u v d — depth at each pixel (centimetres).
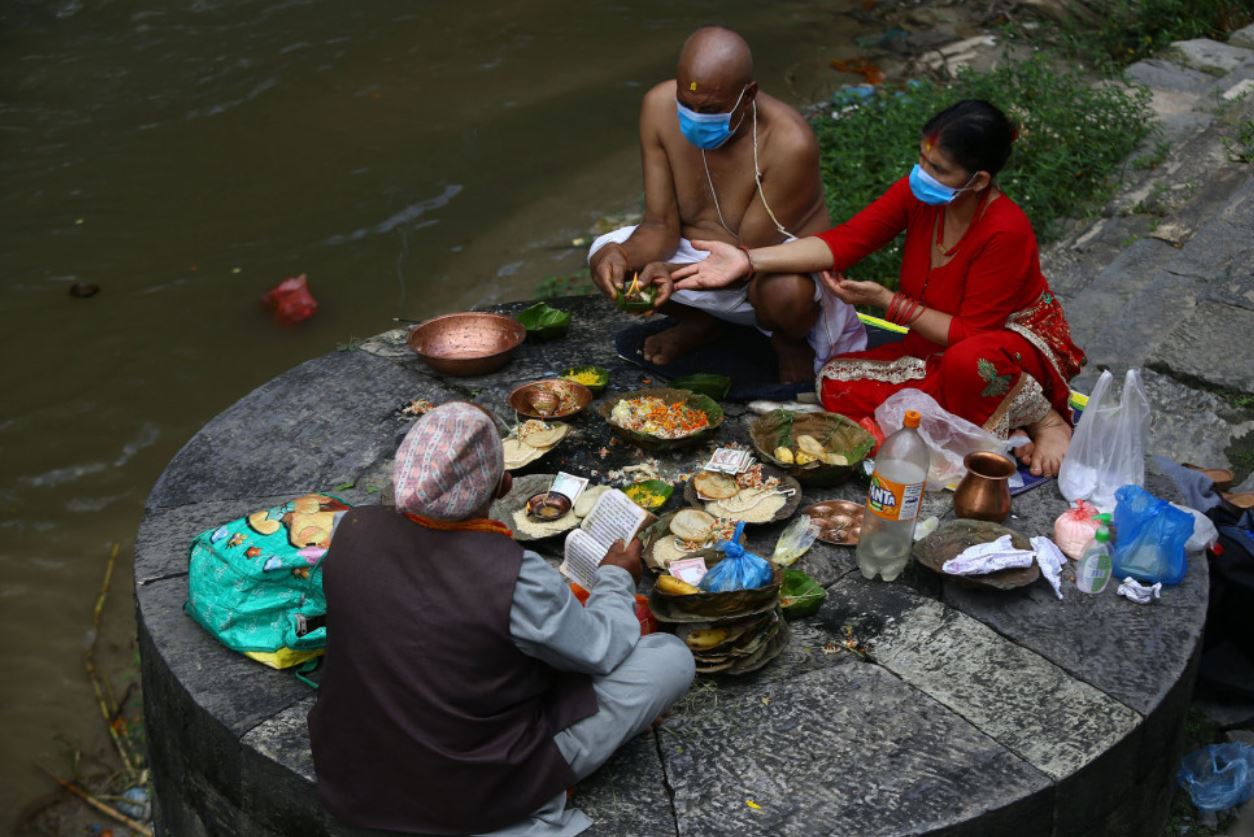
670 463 406
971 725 298
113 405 684
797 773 285
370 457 412
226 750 301
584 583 324
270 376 704
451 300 754
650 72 1029
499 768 258
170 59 1055
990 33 1037
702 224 443
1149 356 531
